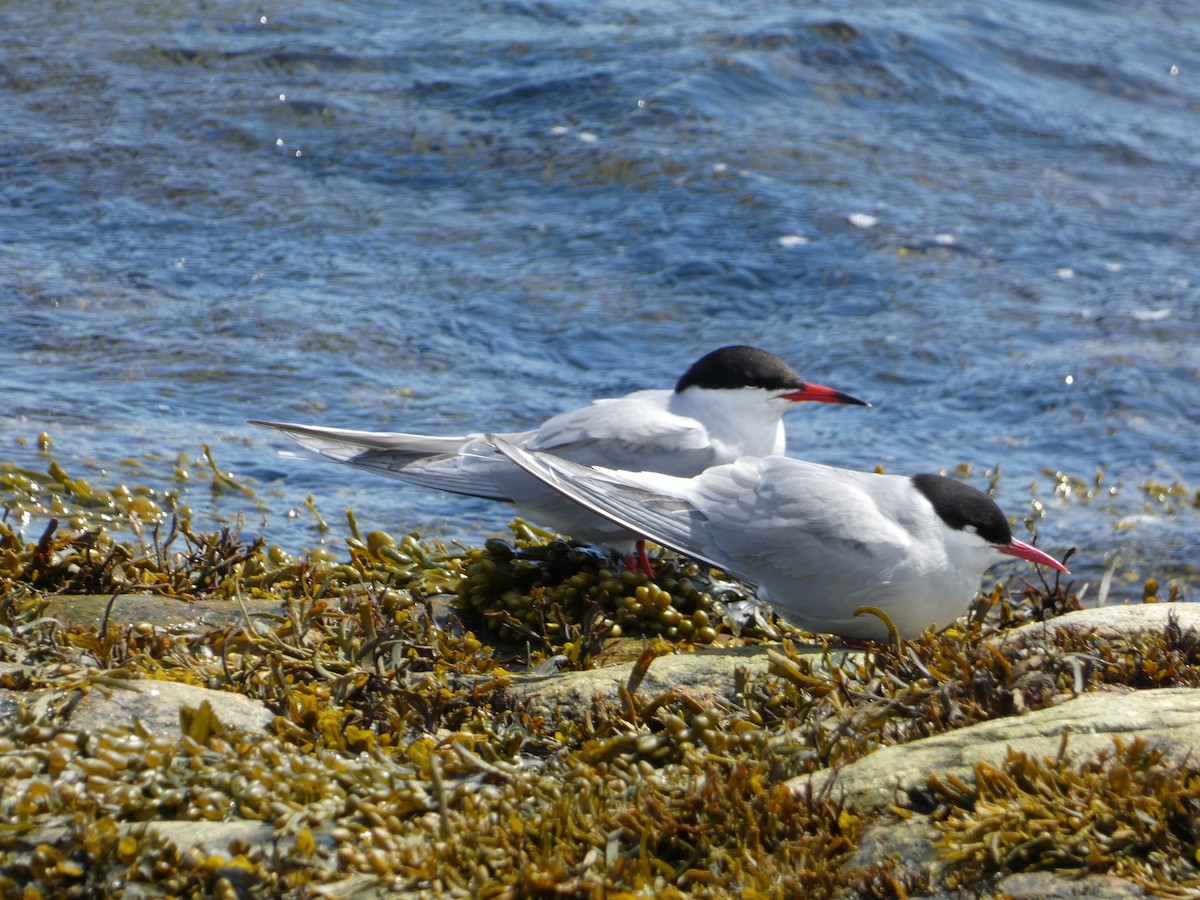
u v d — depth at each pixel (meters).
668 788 5.71
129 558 8.98
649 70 21.67
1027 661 6.51
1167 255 17.92
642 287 16.72
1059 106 22.19
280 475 12.38
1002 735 5.73
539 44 22.77
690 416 10.18
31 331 14.81
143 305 15.63
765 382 10.09
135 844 5.08
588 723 6.62
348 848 5.15
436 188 18.91
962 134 20.98
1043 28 24.89
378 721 6.68
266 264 16.81
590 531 9.40
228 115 20.20
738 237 17.75
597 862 5.20
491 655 8.16
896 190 19.08
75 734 5.72
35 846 5.08
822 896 4.99
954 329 16.02
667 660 7.41
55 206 17.80
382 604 8.19
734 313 16.27
